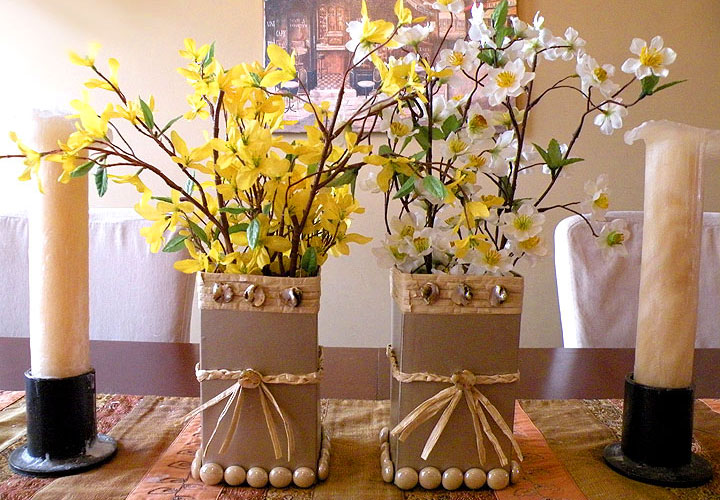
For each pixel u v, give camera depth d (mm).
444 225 591
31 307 598
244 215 613
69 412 593
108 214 1352
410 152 1755
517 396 860
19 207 1976
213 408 569
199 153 523
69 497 537
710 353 1100
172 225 578
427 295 550
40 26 1949
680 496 558
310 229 593
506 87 542
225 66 1929
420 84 525
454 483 562
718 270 1310
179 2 1929
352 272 1990
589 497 556
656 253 590
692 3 1904
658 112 1938
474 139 570
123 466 603
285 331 561
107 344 1104
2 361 993
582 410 789
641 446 603
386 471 580
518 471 583
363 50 546
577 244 1302
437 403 557
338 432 704
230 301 558
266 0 1884
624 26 1906
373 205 1949
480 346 564
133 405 775
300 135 1879
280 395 565
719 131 578
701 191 585
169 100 1948
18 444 649
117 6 1938
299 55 1882
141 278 1313
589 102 595
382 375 950
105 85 537
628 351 1103
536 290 2010
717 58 1920
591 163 1944
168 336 1304
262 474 564
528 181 1947
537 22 588
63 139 558
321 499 547
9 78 1967
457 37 1814
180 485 566
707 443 684
